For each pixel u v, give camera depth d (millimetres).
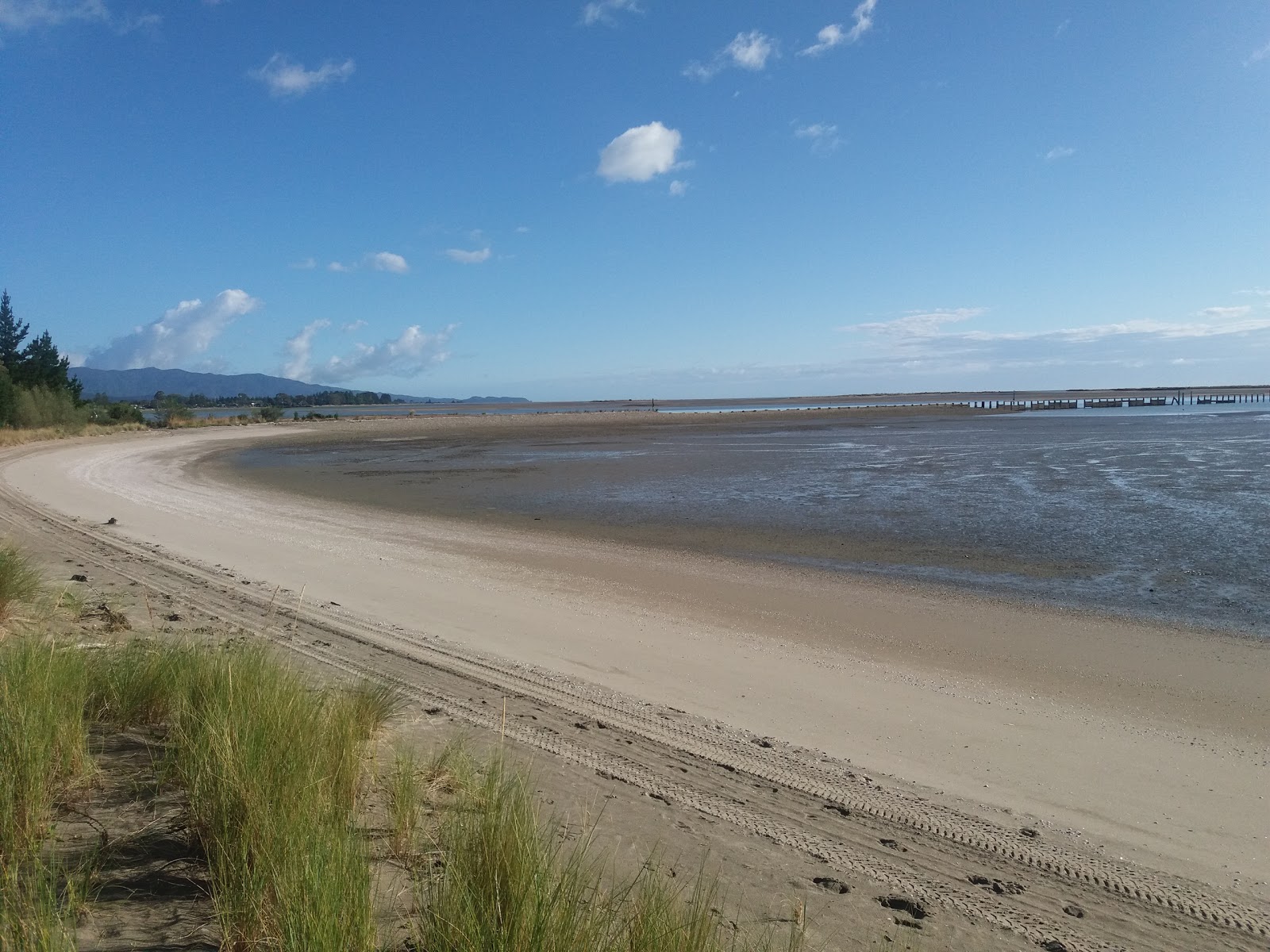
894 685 8508
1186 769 6465
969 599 12445
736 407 170375
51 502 20859
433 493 27547
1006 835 5121
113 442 48875
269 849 3014
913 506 22750
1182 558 15289
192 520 19234
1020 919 4035
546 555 15992
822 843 4742
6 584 7605
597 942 2764
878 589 13086
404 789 3963
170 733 4492
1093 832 5273
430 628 9930
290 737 3975
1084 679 8789
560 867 3537
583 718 6824
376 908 3137
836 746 6734
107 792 3902
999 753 6723
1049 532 18297
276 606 10227
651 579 13750
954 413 112625
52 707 4039
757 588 13148
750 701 7832
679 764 5887
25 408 50625
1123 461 34938
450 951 2664
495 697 7203
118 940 2736
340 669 7523
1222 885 4621
